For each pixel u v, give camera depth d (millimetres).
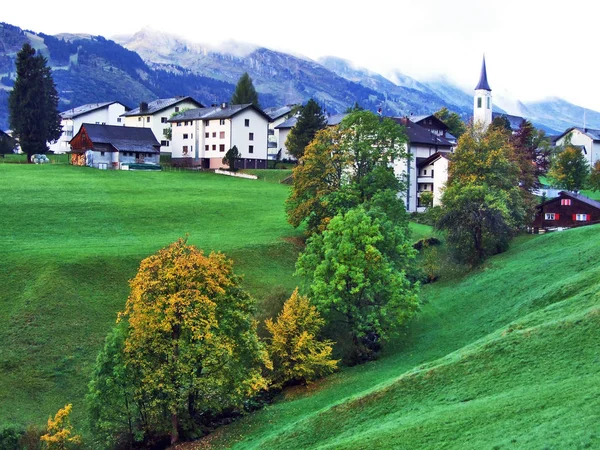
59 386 50719
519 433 30828
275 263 76438
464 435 32688
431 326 62812
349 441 35688
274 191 116688
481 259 82312
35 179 110438
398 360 54688
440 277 80000
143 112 171625
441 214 84625
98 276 64875
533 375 37719
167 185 114938
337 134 86125
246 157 148875
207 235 83750
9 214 85062
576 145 188250
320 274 59125
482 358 41531
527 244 83438
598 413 30141
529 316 48312
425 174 118625
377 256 58406
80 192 101812
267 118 151750
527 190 106938
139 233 82750
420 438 33750
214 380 44375
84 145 138750
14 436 43000
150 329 44094
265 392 52281
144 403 44594
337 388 49812
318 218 80438
